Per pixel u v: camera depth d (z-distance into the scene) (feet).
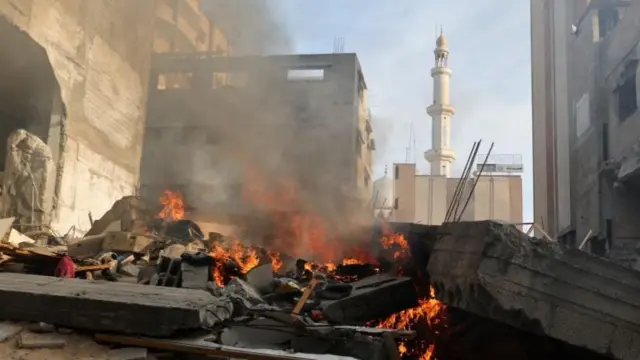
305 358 17.88
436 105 232.73
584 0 86.99
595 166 71.31
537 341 30.07
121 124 115.03
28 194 78.23
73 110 93.04
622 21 64.69
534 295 25.52
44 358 17.51
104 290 21.39
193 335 19.72
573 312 25.46
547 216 96.84
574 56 85.51
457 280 28.30
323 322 30.35
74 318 19.44
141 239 48.83
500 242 25.72
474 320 31.94
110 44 109.09
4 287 20.90
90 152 99.60
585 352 28.50
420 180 163.22
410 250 38.06
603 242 68.90
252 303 29.30
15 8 76.13
